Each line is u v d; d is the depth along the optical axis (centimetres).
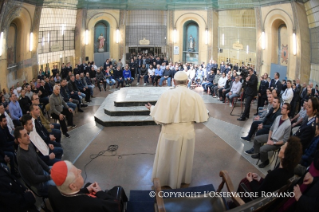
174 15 1820
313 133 450
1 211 340
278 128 547
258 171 565
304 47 1098
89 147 693
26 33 1230
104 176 550
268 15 1277
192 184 515
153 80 1511
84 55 1738
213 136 768
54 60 1548
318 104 486
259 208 254
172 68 1462
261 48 1380
